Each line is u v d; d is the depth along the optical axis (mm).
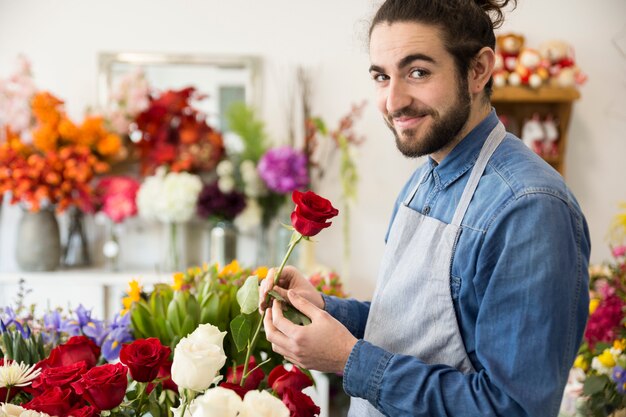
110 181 3689
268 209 3799
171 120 3744
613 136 4074
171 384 1232
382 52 1225
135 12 3900
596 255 4113
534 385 1081
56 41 3881
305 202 1196
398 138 1268
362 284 4039
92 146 3639
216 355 1005
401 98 1221
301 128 3977
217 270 1627
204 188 3686
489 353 1121
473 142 1299
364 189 4020
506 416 1091
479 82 1268
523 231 1126
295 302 1236
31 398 1218
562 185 1185
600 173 4090
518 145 1289
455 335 1232
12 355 1317
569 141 4078
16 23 3859
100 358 1463
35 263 3656
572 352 1148
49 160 3492
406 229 1361
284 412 895
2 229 3936
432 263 1268
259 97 3945
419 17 1195
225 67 3930
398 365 1165
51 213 3703
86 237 3898
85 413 1029
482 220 1198
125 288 3645
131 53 3898
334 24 3953
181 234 3855
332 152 3959
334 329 1200
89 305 3619
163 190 3607
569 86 3760
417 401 1144
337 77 3971
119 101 3725
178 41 3926
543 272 1098
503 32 3977
